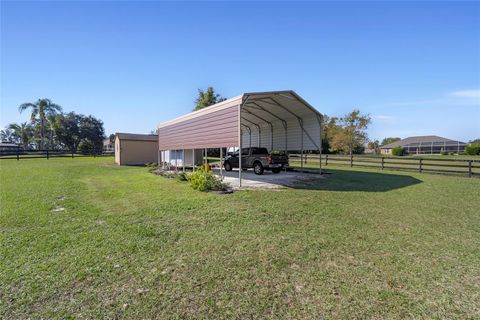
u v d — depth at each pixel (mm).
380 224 4887
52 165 19125
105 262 3301
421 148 58281
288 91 10234
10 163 20906
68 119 54875
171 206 6215
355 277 2959
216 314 2311
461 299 2545
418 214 5578
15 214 5469
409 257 3482
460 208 6113
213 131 10750
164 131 16953
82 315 2289
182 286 2764
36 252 3578
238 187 9195
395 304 2461
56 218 5219
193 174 9586
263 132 17812
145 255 3516
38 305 2430
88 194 7801
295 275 3004
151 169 16516
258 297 2570
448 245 3895
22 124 50625
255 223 4914
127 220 5102
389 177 12266
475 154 38281
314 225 4809
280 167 13703
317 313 2326
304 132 14195
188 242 3980
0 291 2643
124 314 2309
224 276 2975
